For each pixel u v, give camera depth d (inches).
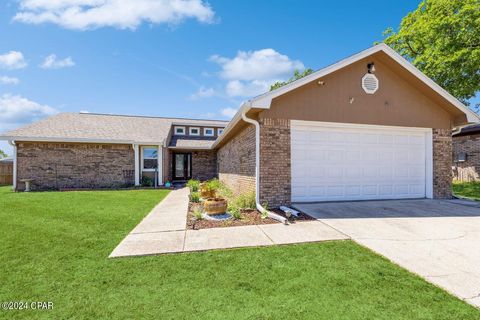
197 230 199.5
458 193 411.8
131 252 151.6
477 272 124.8
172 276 121.8
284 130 279.4
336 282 115.3
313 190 298.8
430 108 328.2
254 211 263.0
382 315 91.3
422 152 337.4
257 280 117.6
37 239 175.9
